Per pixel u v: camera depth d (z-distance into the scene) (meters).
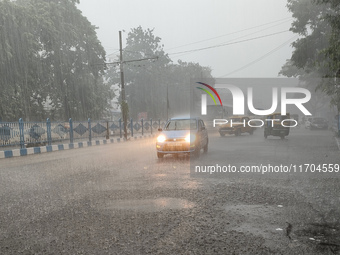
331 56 10.48
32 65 27.58
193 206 4.90
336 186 6.30
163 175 7.84
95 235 3.72
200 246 3.33
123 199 5.44
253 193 5.74
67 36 32.38
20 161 12.36
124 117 27.50
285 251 3.17
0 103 24.78
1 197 5.84
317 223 4.03
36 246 3.45
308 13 18.94
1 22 24.02
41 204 5.24
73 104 34.00
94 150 16.73
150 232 3.77
